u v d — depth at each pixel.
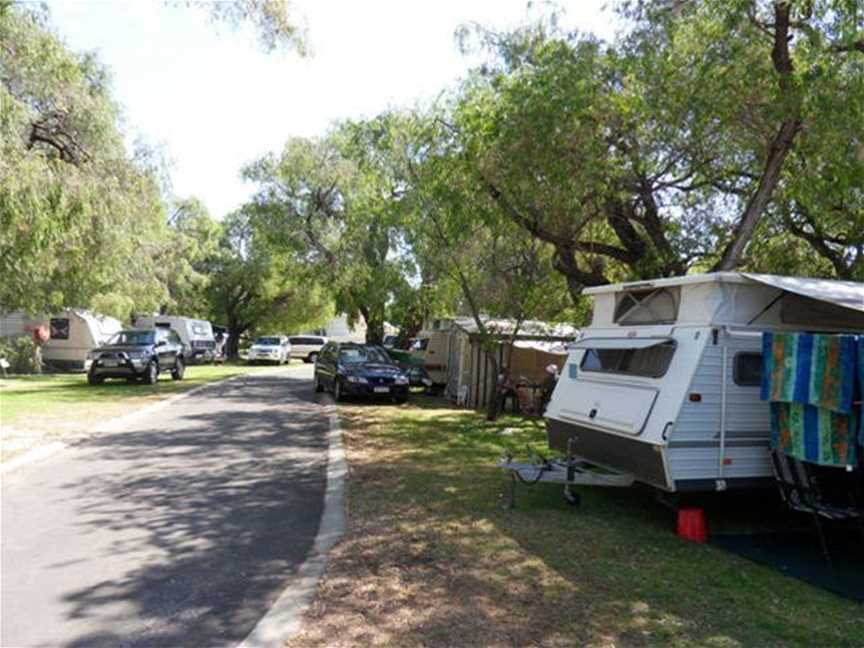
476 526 6.30
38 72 12.25
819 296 5.76
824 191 9.38
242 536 5.97
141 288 28.22
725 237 12.22
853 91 8.13
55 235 11.85
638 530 6.34
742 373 6.21
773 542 6.16
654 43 9.83
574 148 9.59
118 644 3.92
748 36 8.94
